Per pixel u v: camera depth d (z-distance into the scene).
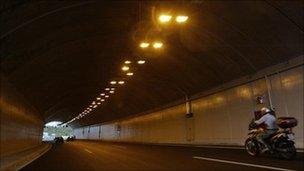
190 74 28.14
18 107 25.88
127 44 21.72
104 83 36.91
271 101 19.98
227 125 25.11
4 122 19.94
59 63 24.05
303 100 17.36
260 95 21.17
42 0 13.04
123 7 15.59
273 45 18.38
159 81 33.53
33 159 18.50
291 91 18.34
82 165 13.15
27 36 16.09
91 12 15.70
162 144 36.62
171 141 36.88
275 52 18.94
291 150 12.16
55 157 19.39
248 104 22.53
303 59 17.52
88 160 15.87
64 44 19.69
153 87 36.75
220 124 26.22
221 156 14.41
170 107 38.28
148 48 22.69
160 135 41.06
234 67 23.00
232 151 17.62
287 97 18.61
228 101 25.30
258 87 21.55
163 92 36.88
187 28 18.52
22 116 28.45
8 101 21.12
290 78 18.55
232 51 21.05
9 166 13.77
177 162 12.69
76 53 22.50
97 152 23.48
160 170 10.25
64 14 15.09
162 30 18.83
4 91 19.64
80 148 32.66
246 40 18.89
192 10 15.86
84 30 18.08
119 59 25.73
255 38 18.38
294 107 17.97
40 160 17.52
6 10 12.41
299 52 17.70
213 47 21.17
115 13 16.25
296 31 16.22
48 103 44.19
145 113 48.47
